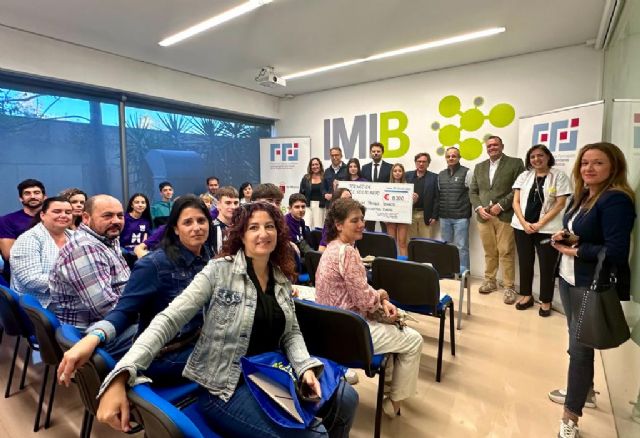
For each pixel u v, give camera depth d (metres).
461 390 2.28
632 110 1.94
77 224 2.86
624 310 1.79
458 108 4.93
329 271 1.89
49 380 2.38
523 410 2.08
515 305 3.76
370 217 5.13
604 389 2.28
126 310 1.31
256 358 1.23
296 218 3.42
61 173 4.23
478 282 4.69
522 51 4.33
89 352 1.13
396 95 5.42
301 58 4.54
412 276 2.37
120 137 4.71
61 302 1.71
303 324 1.65
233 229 1.36
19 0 3.00
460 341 2.96
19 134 3.89
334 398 1.30
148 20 3.41
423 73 5.16
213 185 5.42
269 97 6.55
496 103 4.65
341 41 3.97
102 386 1.00
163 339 1.14
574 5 3.15
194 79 5.29
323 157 6.33
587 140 3.45
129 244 3.95
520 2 3.11
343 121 6.01
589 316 1.60
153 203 5.15
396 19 3.43
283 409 1.11
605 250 1.58
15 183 3.89
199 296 1.24
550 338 3.00
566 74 4.20
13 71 3.63
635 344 1.67
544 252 3.42
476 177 4.32
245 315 1.26
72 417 2.01
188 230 1.43
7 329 1.97
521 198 3.65
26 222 3.10
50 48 3.84
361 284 1.83
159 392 1.38
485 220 4.17
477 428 1.93
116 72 4.40
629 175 1.81
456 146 4.99
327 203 5.41
